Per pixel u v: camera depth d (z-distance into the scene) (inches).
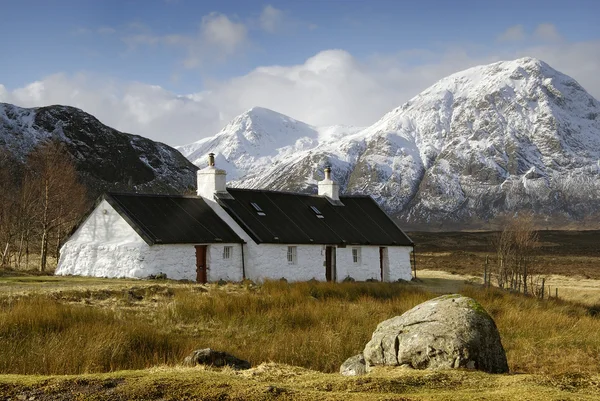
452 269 3061.0
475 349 598.9
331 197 2202.3
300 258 1861.5
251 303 1079.6
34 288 1201.4
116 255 1625.2
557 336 977.5
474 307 631.2
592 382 552.4
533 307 1364.4
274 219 1894.7
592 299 2048.5
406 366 613.0
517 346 918.4
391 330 638.5
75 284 1348.4
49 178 2228.1
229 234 1769.2
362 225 2146.9
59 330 796.6
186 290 1291.8
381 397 473.1
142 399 466.6
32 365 653.3
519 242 2518.5
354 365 651.5
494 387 529.7
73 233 1731.1
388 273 2119.8
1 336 753.0
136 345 761.6
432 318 625.6
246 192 1958.7
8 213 2484.0
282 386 510.3
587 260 3951.8
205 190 1876.2
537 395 488.4
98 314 886.4
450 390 518.6
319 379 553.9
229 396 471.2
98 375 529.0
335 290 1391.5
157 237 1604.3
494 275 2655.0
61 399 466.9
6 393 476.1
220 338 864.3
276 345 811.4
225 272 1731.1
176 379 504.4
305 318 1008.9
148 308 1065.5
